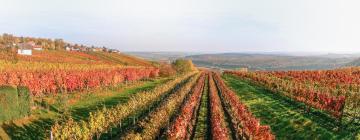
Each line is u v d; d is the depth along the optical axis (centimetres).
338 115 3925
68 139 3309
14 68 8475
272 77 8856
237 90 8062
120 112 4222
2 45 15588
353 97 4181
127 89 8769
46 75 6925
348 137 3375
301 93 5350
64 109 5200
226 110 5234
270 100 5984
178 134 3384
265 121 4466
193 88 7938
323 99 4625
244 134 3603
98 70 9694
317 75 8831
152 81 11725
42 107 5156
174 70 15612
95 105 5856
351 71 9438
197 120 4572
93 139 3888
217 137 3334
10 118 4088
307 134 3650
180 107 5366
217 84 9988
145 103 5212
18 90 4397
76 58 16862
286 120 4297
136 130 3956
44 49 18738
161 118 4066
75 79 7375
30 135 3934
